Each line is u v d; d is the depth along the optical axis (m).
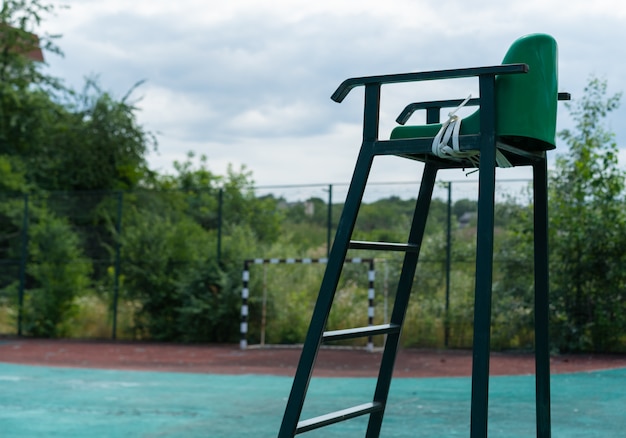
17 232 18.62
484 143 2.97
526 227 13.82
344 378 10.32
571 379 9.82
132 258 17.03
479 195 2.93
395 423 6.52
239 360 13.09
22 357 13.23
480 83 3.00
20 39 27.62
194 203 18.00
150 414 7.20
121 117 26.16
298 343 15.96
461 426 6.38
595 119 13.76
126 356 13.64
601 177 13.45
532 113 3.00
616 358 12.77
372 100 3.17
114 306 17.23
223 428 6.44
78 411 7.39
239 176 29.22
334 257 3.09
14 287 18.22
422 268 15.02
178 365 12.20
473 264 14.66
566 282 13.53
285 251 16.73
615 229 13.30
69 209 18.22
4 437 6.10
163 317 16.89
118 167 26.27
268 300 16.17
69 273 17.56
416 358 13.00
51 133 26.27
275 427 6.48
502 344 14.04
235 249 16.52
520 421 6.61
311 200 15.93
